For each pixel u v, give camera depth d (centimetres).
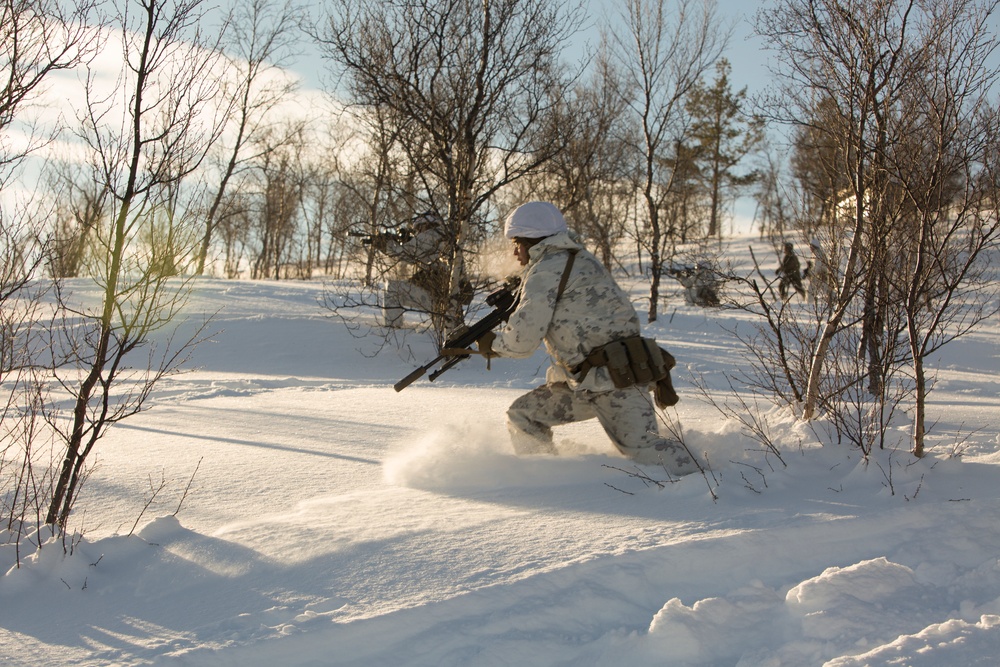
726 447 437
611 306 421
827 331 515
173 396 782
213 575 282
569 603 263
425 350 1199
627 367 413
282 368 1107
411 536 313
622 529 324
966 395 849
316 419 628
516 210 434
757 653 243
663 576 290
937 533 329
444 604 255
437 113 1097
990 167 444
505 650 238
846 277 518
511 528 325
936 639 239
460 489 394
